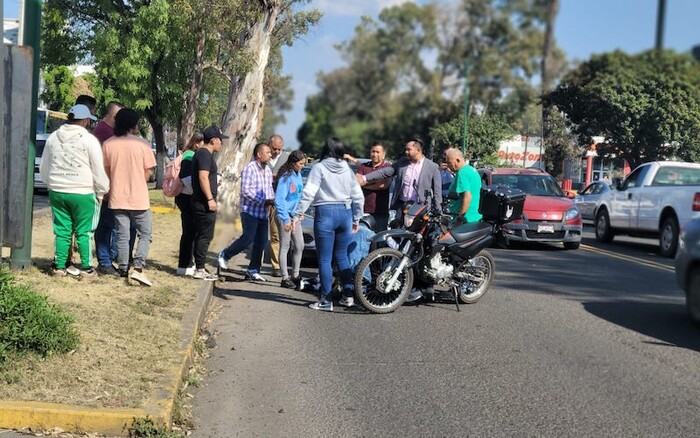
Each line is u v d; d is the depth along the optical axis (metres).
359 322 7.62
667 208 14.45
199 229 8.73
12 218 7.07
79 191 7.44
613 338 7.05
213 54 20.67
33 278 7.34
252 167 9.52
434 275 8.20
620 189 16.58
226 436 4.45
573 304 8.80
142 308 6.80
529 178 16.20
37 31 7.73
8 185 7.03
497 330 7.34
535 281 10.58
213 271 10.12
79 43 28.86
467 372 5.85
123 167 7.75
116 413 4.21
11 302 4.99
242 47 15.10
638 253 15.08
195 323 6.54
